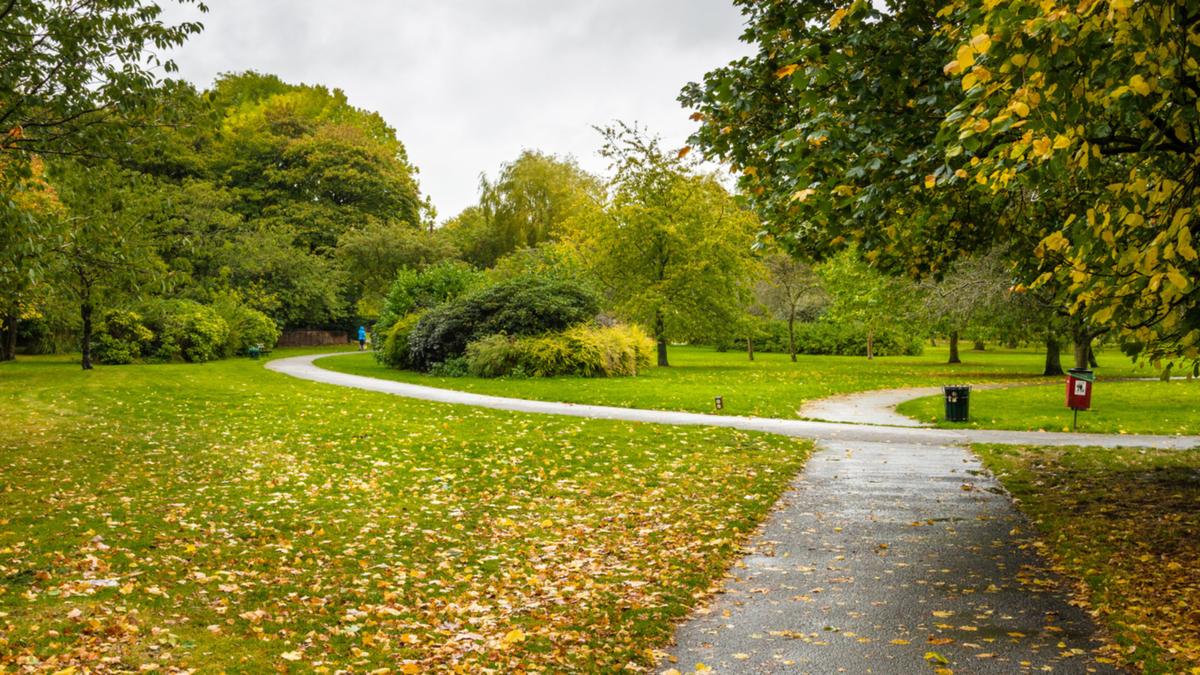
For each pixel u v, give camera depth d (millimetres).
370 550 8055
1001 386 27281
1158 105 5258
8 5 10266
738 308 40219
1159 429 16375
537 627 5988
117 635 5496
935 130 7434
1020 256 9406
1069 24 4285
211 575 7004
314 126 66125
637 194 38625
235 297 45031
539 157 56719
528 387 25469
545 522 9305
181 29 11227
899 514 9539
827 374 33375
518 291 31922
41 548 7590
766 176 9258
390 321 37844
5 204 9297
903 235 9828
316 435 15367
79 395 21359
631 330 33781
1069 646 5465
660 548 8234
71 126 11148
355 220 61219
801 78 6594
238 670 5031
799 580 7133
